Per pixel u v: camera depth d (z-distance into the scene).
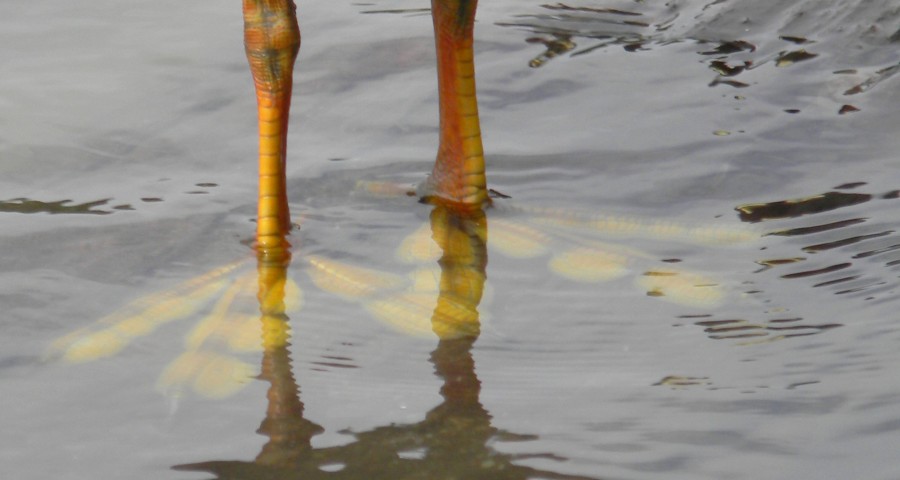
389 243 7.51
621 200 8.02
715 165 8.48
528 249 7.36
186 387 5.98
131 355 6.29
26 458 5.38
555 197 8.10
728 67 10.51
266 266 7.20
